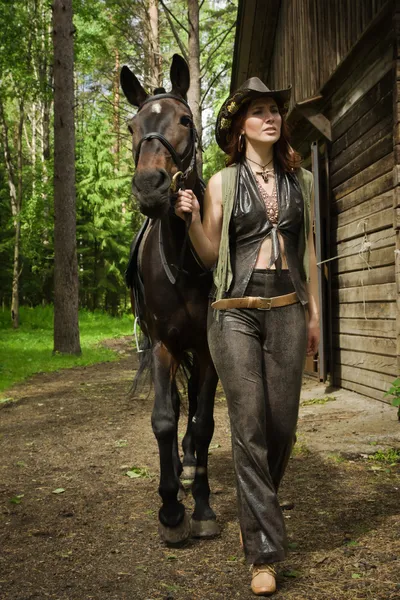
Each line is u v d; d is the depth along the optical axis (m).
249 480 2.79
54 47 14.52
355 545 3.26
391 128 6.60
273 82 13.09
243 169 2.96
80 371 12.41
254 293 2.88
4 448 5.96
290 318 2.90
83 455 5.61
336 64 8.55
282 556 2.75
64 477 4.91
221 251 2.89
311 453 5.16
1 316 25.81
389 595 2.72
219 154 25.77
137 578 3.04
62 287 14.77
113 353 16.20
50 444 6.08
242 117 2.96
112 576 3.07
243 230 2.90
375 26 6.62
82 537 3.62
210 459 5.24
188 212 2.85
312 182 3.06
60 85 14.49
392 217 6.60
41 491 4.56
